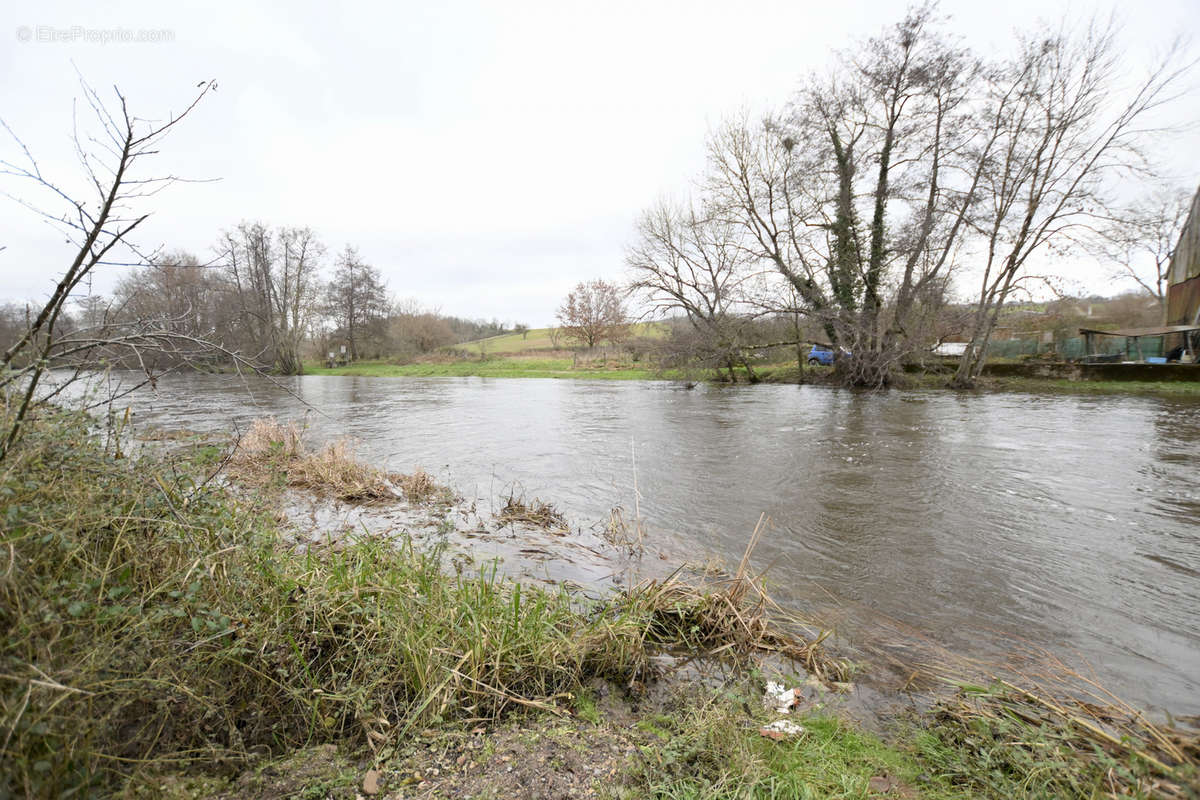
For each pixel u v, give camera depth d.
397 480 8.29
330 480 7.72
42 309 2.59
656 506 7.55
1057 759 2.52
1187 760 2.52
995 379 24.52
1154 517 6.99
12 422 2.54
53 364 2.85
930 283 23.81
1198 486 8.37
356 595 3.22
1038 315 25.81
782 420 15.75
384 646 2.99
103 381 3.09
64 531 2.35
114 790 2.03
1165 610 4.61
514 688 3.06
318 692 2.64
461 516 6.76
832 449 11.38
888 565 5.56
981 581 5.17
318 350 52.47
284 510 6.04
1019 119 21.39
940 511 7.30
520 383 32.75
